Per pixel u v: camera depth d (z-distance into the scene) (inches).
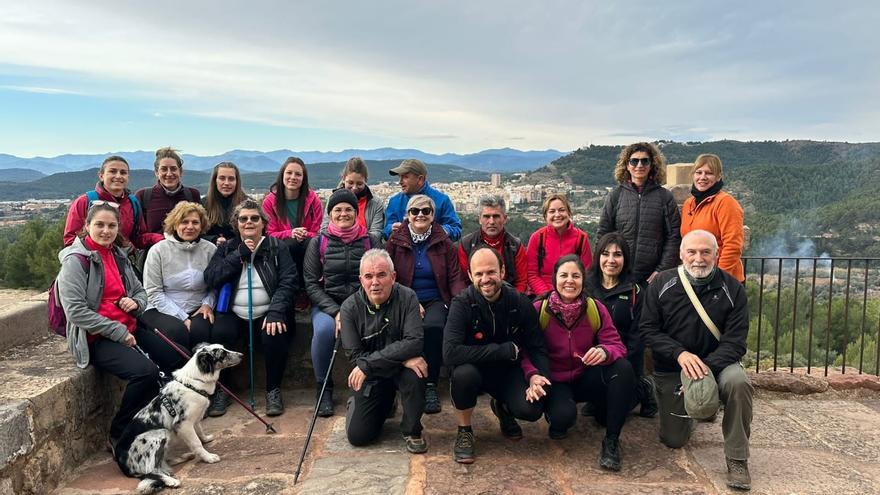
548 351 137.4
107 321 133.3
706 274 127.3
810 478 123.3
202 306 161.9
